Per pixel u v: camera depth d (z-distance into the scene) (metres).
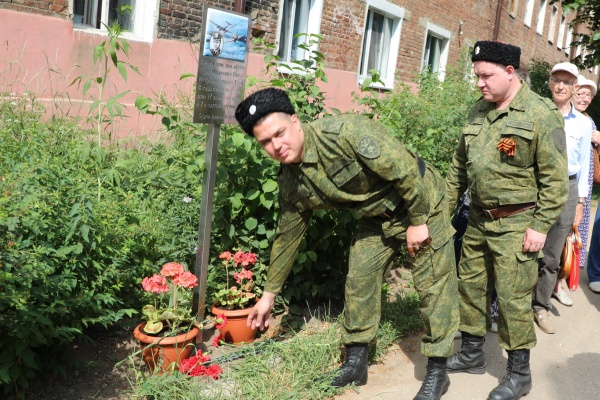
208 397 3.10
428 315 3.23
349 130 2.87
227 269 4.02
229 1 9.54
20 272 2.85
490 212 3.41
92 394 3.17
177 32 8.70
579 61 13.78
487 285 3.64
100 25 7.94
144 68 8.25
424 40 16.03
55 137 4.76
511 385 3.41
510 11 22.03
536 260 3.36
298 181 3.05
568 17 29.36
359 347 3.44
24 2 6.86
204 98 3.48
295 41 11.71
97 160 4.20
